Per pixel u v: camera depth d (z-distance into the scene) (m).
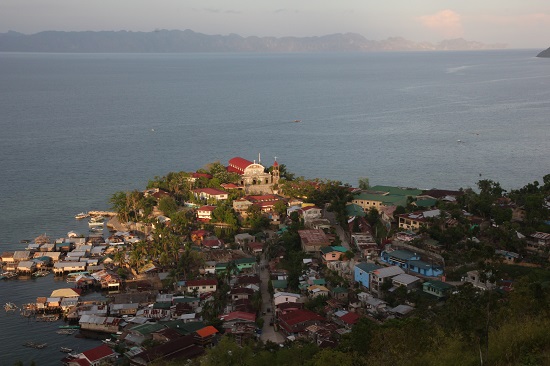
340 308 128.62
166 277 152.38
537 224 157.50
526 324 73.38
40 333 128.38
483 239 153.38
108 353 115.38
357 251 158.62
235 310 131.88
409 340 81.12
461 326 79.94
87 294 148.38
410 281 131.00
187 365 103.31
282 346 112.12
